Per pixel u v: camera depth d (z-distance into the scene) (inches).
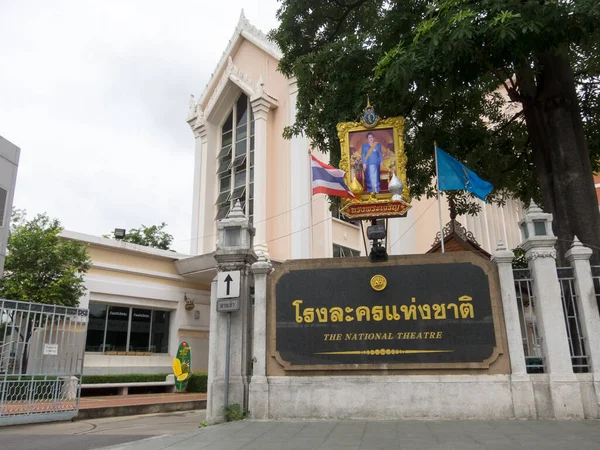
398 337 331.0
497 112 629.9
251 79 955.3
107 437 309.4
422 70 386.0
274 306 352.2
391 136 392.8
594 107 543.8
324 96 492.1
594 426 275.1
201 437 270.7
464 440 242.5
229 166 973.8
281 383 336.5
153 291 785.6
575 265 327.0
